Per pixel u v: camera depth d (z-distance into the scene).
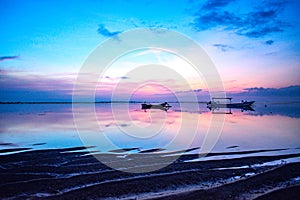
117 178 8.53
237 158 11.44
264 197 7.01
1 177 8.66
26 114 43.50
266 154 12.45
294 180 8.34
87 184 7.99
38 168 9.75
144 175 8.88
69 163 10.52
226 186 7.84
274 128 22.88
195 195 7.17
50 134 19.45
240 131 21.11
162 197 7.04
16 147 14.18
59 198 6.97
